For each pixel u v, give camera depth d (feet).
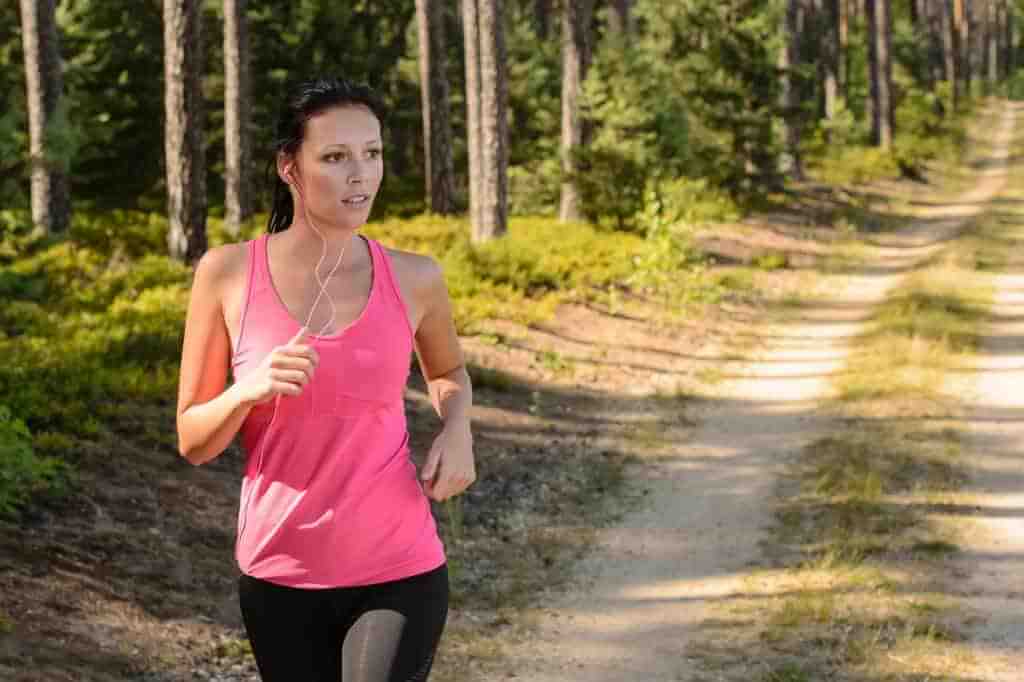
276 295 7.69
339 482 7.68
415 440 36.14
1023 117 248.93
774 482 32.81
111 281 51.06
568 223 80.28
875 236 91.61
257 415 7.70
